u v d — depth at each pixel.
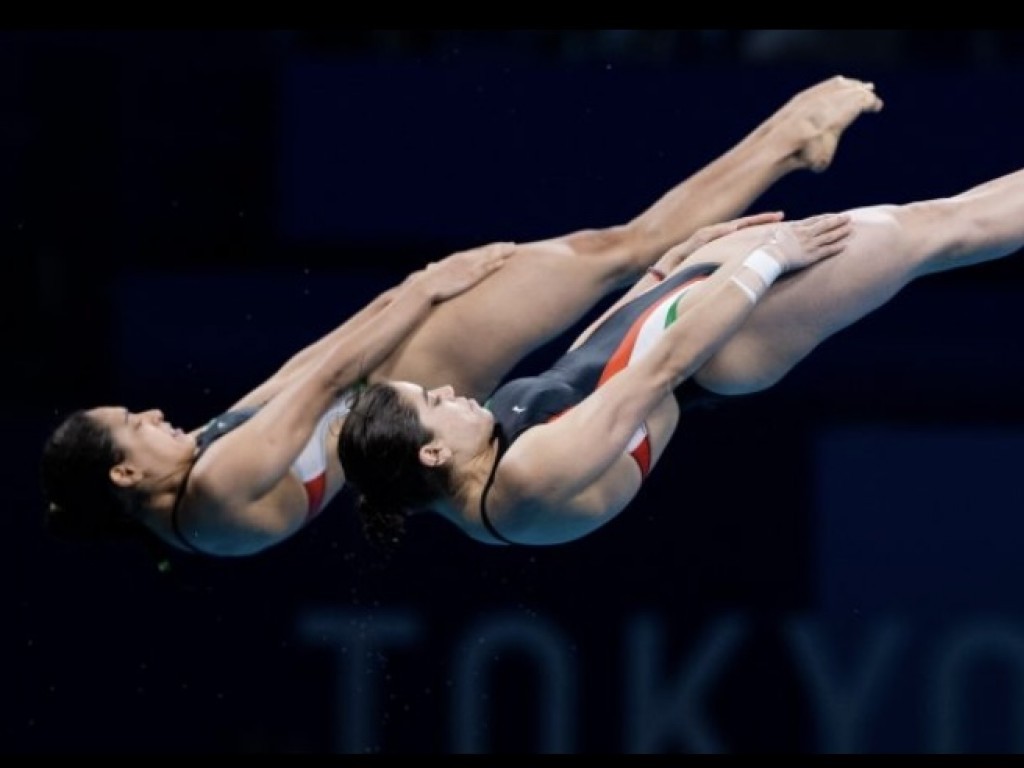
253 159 30.95
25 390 30.86
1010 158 30.02
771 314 20.25
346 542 30.61
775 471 30.78
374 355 21.38
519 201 30.34
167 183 31.05
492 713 30.33
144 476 21.61
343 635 30.48
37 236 31.02
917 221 20.95
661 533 30.75
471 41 31.23
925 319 30.67
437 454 19.86
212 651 30.53
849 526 30.67
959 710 30.33
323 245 30.75
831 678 30.41
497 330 21.94
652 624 30.52
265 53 30.89
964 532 30.61
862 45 30.98
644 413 19.44
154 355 30.41
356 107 30.47
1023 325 30.62
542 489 19.30
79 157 31.00
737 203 22.09
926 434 30.70
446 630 30.50
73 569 30.64
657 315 20.25
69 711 30.39
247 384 30.34
